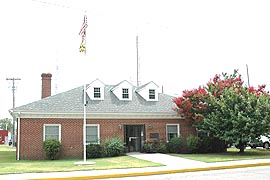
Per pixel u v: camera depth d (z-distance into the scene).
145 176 14.30
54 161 21.31
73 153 24.08
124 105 27.11
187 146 25.98
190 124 27.78
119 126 25.88
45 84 29.05
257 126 23.61
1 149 41.31
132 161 19.91
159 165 17.45
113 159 21.58
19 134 23.09
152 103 28.73
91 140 24.94
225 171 15.73
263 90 26.17
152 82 29.42
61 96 26.02
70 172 14.80
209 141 26.64
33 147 23.25
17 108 23.23
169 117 27.72
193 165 17.45
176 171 15.59
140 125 27.02
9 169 15.96
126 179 13.38
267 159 20.45
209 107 26.19
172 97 30.94
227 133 24.28
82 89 27.62
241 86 26.39
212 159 20.50
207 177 13.41
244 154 24.88
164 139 27.20
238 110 24.03
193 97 26.77
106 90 29.22
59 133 24.02
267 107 23.75
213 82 27.58
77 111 24.45
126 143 26.56
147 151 25.92
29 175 13.81
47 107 24.06
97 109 25.42
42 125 23.69
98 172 14.72
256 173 14.45
